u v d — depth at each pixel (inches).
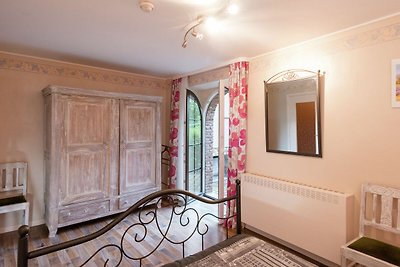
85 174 120.5
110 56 120.0
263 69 115.4
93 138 122.5
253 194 113.6
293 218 98.3
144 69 146.3
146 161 142.6
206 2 68.1
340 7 71.3
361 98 84.4
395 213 77.7
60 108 112.5
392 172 78.1
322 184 95.1
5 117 115.2
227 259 62.7
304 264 60.4
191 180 169.0
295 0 67.2
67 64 131.3
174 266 59.8
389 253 69.7
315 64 96.2
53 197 111.3
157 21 80.7
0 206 100.5
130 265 90.7
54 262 91.7
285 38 95.3
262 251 66.4
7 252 98.4
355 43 85.2
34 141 122.6
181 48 107.4
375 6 70.9
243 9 72.1
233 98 123.6
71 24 83.2
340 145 90.0
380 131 80.4
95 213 123.7
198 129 176.4
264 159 115.5
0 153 114.2
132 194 136.8
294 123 102.7
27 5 70.2
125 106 133.5
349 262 76.1
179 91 161.6
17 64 117.3
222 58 122.8
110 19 79.3
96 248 101.8
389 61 78.0
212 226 125.5
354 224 86.5
